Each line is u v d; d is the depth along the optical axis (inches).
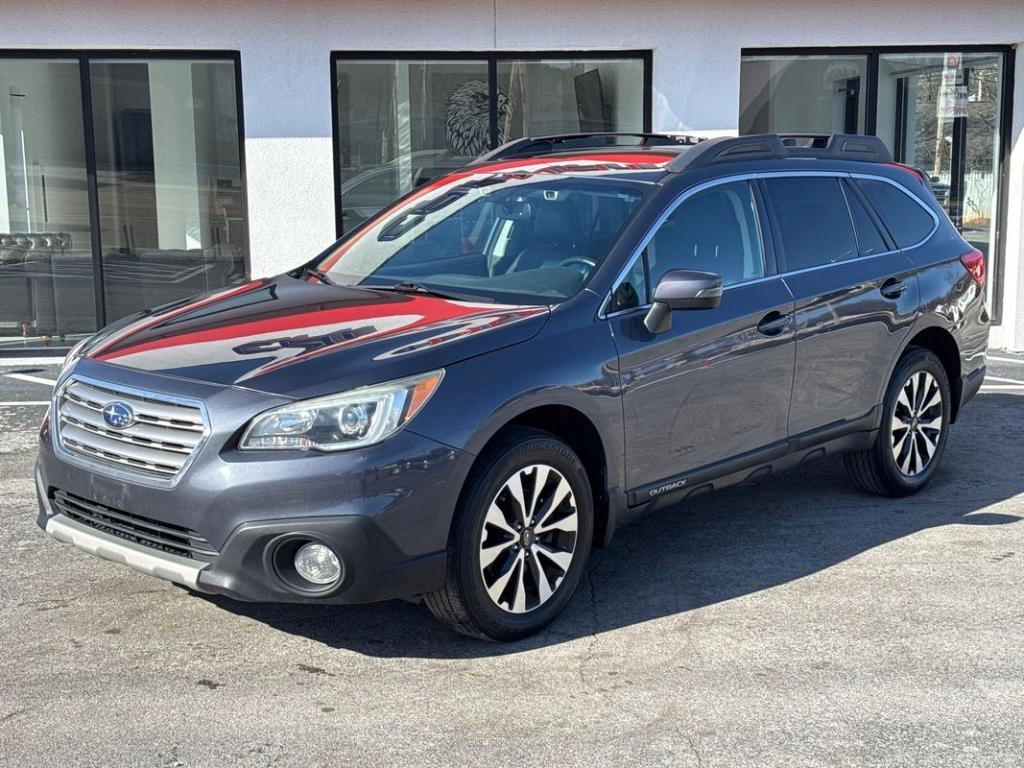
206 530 149.4
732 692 153.4
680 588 190.5
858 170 233.9
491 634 165.0
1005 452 277.1
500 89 397.1
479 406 157.4
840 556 205.8
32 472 257.4
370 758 136.5
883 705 149.7
